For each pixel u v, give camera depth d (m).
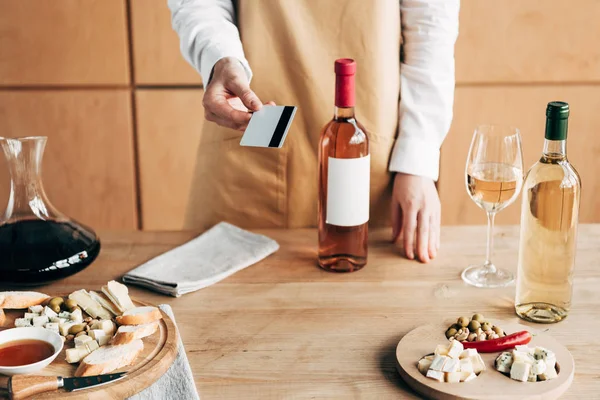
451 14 1.51
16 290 1.21
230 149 1.61
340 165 1.21
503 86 2.52
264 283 1.25
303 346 1.06
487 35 2.46
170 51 2.50
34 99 2.55
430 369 0.94
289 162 1.61
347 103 1.18
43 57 2.51
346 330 1.10
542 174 1.07
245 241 1.38
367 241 1.41
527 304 1.11
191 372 0.98
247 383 0.97
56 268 1.18
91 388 0.91
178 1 1.55
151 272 1.25
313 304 1.17
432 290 1.21
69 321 1.06
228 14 1.57
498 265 1.31
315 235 1.45
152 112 2.57
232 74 1.33
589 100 2.53
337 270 1.28
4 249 1.18
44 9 2.46
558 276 1.09
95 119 2.58
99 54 2.51
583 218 2.68
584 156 2.60
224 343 1.06
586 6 2.43
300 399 0.94
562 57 2.49
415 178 1.45
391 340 1.07
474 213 2.66
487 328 1.05
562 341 1.06
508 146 1.16
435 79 1.52
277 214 1.65
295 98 1.57
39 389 0.90
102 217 2.70
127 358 0.96
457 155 2.59
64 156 2.62
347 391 0.95
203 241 1.39
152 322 1.05
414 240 1.40
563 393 0.94
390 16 1.51
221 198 1.65
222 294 1.21
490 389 0.92
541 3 2.43
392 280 1.25
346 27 1.51
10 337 0.99
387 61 1.53
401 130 1.53
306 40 1.53
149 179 2.65
